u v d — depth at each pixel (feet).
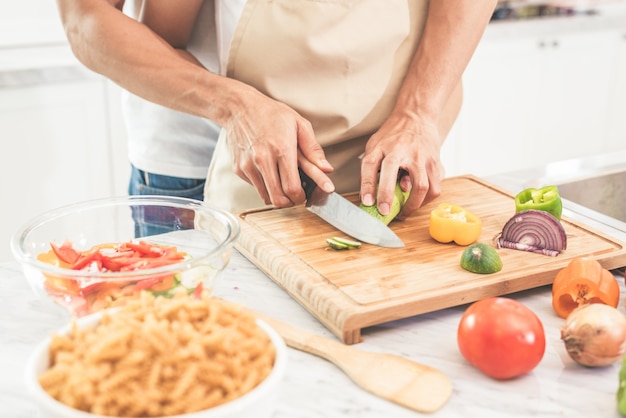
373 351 2.98
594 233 3.85
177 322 2.27
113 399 2.10
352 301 3.13
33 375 2.21
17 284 3.50
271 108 3.89
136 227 3.68
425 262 3.54
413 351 2.98
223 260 3.05
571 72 10.61
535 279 3.42
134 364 2.13
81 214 3.54
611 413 2.57
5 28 8.28
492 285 3.31
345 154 4.54
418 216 4.18
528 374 2.80
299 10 4.11
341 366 2.79
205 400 2.13
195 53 4.70
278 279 3.52
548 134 10.86
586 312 2.77
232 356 2.24
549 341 3.03
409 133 4.12
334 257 3.58
